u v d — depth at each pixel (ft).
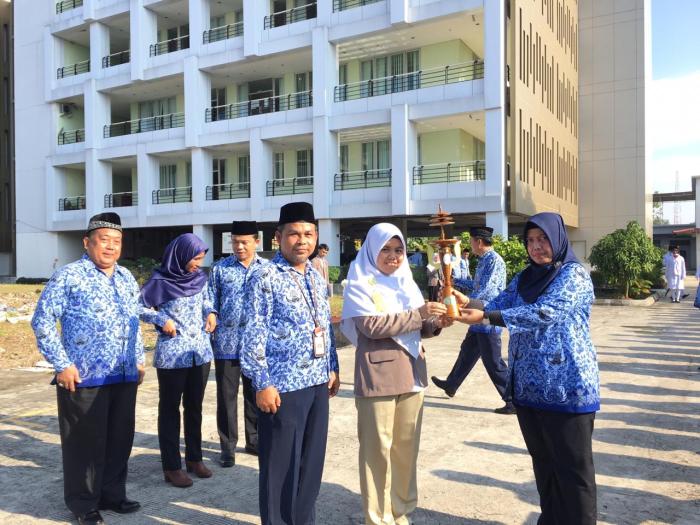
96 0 95.04
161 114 99.76
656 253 63.31
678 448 16.48
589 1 98.12
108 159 96.12
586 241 99.04
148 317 14.28
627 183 96.07
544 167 79.20
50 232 104.88
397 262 11.00
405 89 77.46
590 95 98.48
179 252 14.83
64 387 12.00
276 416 10.68
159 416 14.48
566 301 9.47
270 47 78.69
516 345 10.33
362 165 81.00
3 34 119.75
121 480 12.93
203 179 86.38
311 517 11.07
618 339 37.29
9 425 19.21
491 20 64.54
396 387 10.88
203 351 14.90
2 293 61.82
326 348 11.32
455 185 67.72
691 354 31.71
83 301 12.27
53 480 14.70
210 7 87.76
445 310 10.57
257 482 14.61
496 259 19.76
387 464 11.10
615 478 14.32
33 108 106.01
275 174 88.74
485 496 13.43
